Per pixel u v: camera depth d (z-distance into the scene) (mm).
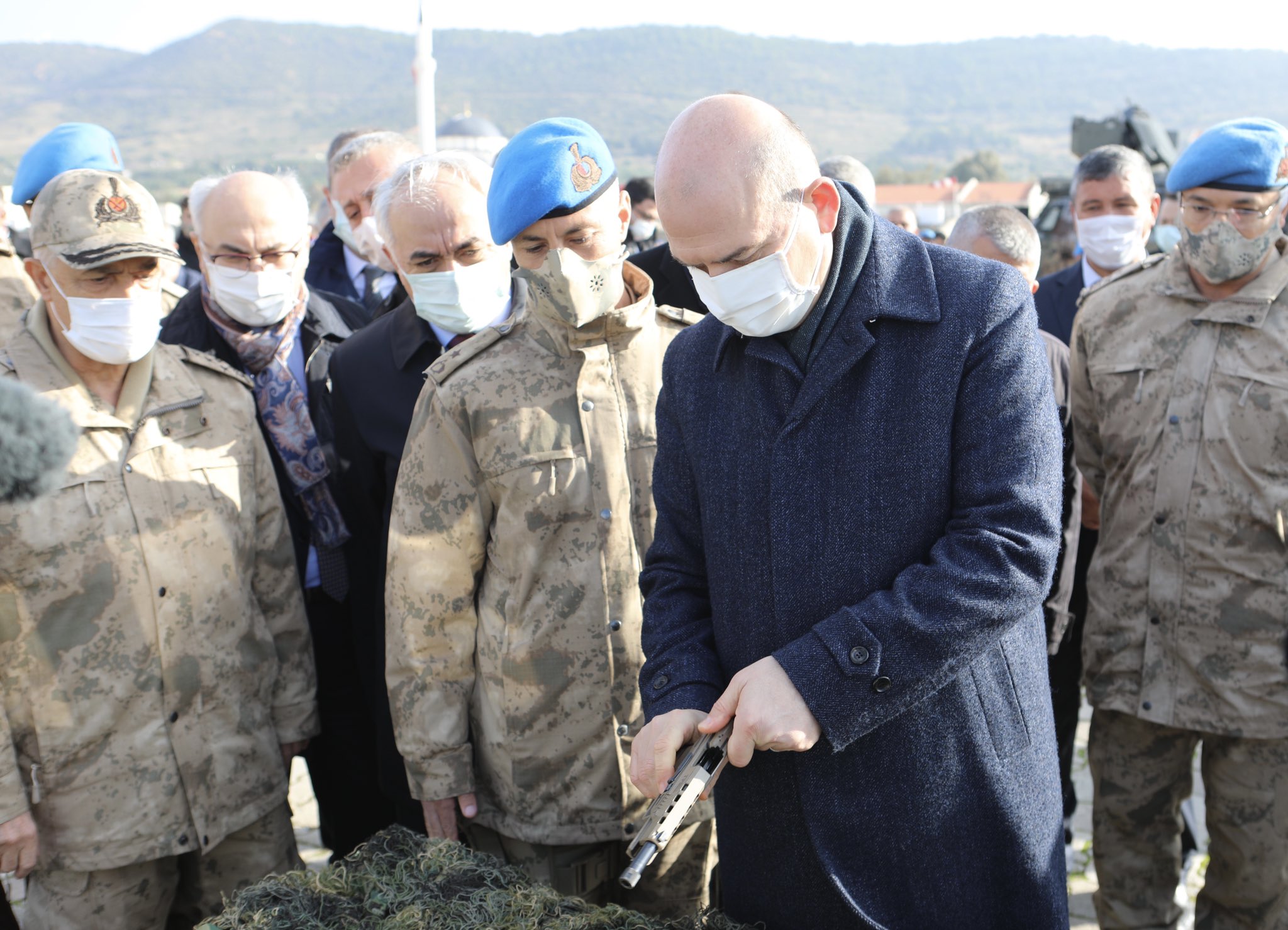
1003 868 1639
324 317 3186
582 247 2156
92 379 2279
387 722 2678
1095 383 2906
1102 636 2893
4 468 947
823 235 1545
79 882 2234
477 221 2518
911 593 1465
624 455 2260
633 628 2248
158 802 2258
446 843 1788
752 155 1445
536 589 2234
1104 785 2979
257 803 2453
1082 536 3283
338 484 2957
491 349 2297
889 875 1617
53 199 2150
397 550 2309
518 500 2215
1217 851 2789
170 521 2311
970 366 1519
